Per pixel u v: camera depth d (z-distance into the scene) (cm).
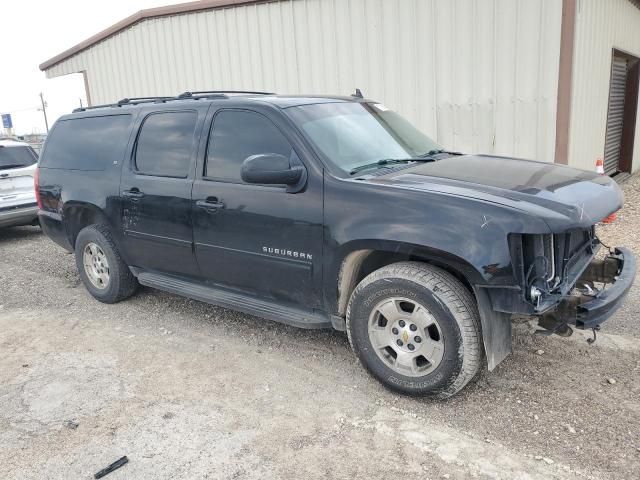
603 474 276
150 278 505
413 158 424
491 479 275
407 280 336
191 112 456
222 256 428
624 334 431
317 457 297
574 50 789
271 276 402
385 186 345
